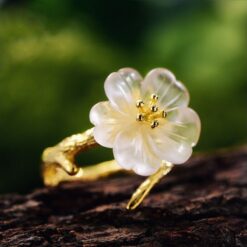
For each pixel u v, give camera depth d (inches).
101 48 9.9
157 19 12.2
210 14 11.6
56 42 8.9
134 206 4.7
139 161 4.5
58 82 8.5
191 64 10.7
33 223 4.8
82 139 4.8
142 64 10.2
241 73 10.5
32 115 8.2
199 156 5.7
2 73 8.4
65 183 5.1
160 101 4.7
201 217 4.8
